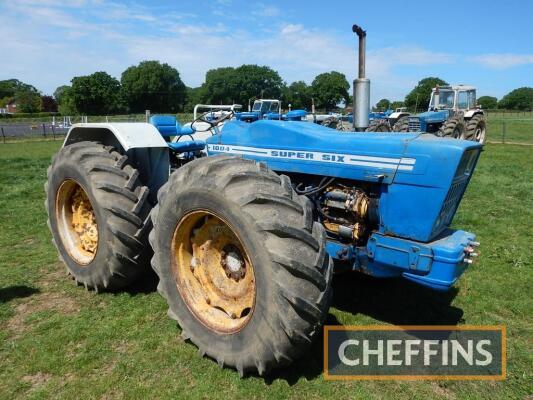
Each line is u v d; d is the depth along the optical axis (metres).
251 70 74.06
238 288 2.76
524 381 2.71
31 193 7.87
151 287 3.84
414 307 3.58
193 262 2.96
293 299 2.25
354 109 3.43
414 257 2.73
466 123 16.28
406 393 2.59
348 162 2.99
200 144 4.57
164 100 80.06
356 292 3.81
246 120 5.62
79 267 3.79
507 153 14.65
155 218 3.00
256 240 2.35
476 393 2.60
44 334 3.12
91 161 3.53
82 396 2.51
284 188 2.50
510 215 6.39
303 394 2.55
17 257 4.61
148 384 2.61
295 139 3.25
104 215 3.37
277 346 2.37
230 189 2.47
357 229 3.02
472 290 3.88
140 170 3.92
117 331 3.14
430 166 2.67
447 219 2.95
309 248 2.34
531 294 3.81
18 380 2.65
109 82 72.75
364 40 3.31
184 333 2.93
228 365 2.68
